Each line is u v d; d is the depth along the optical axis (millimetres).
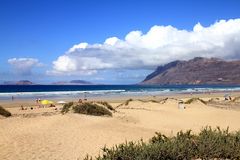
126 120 21453
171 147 8148
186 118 24406
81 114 20234
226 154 8445
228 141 8734
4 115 22422
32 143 12938
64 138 13930
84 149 12289
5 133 14547
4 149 11984
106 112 22297
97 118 19172
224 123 22578
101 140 13812
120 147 8367
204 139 8672
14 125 16297
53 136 14203
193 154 8359
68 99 55250
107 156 8141
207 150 8383
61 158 11039
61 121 17234
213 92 94688
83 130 15570
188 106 31516
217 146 8484
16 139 13500
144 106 31297
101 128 16359
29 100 53094
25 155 11297
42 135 14336
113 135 14922
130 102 34312
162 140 8930
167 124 21500
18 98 59406
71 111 22906
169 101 36844
